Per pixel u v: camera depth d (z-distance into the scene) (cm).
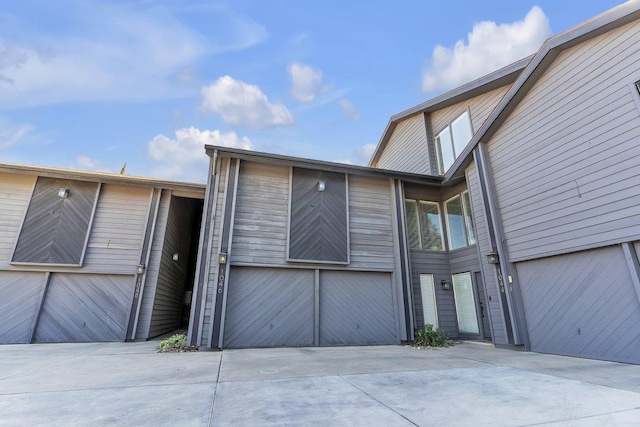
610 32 520
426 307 887
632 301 466
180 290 1170
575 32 547
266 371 444
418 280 898
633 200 466
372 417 261
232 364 498
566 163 570
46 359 541
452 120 1041
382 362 514
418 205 980
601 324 504
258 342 712
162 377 407
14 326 762
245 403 299
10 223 802
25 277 795
